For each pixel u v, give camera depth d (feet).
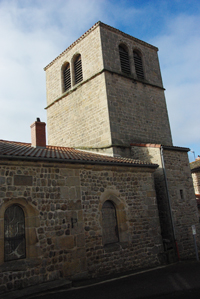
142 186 43.45
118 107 57.93
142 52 68.69
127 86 61.57
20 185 31.24
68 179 35.29
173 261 43.86
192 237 49.32
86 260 34.01
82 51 65.00
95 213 36.68
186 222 49.34
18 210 31.19
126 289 28.76
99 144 56.49
